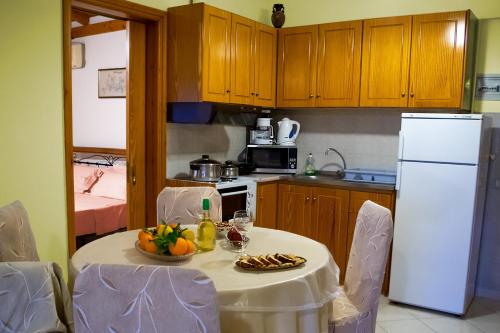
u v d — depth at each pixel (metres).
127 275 1.07
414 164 3.15
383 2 3.93
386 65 3.59
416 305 3.25
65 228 2.81
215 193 2.65
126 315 1.08
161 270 1.07
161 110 3.46
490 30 3.46
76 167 5.24
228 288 1.45
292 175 4.10
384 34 3.59
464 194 3.00
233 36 3.57
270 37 4.03
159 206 2.61
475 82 3.53
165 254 1.70
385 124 3.99
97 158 5.43
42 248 2.69
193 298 1.05
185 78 3.38
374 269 1.98
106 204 4.31
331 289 1.72
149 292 1.06
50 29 2.65
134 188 3.48
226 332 1.43
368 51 3.66
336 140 4.27
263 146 4.16
